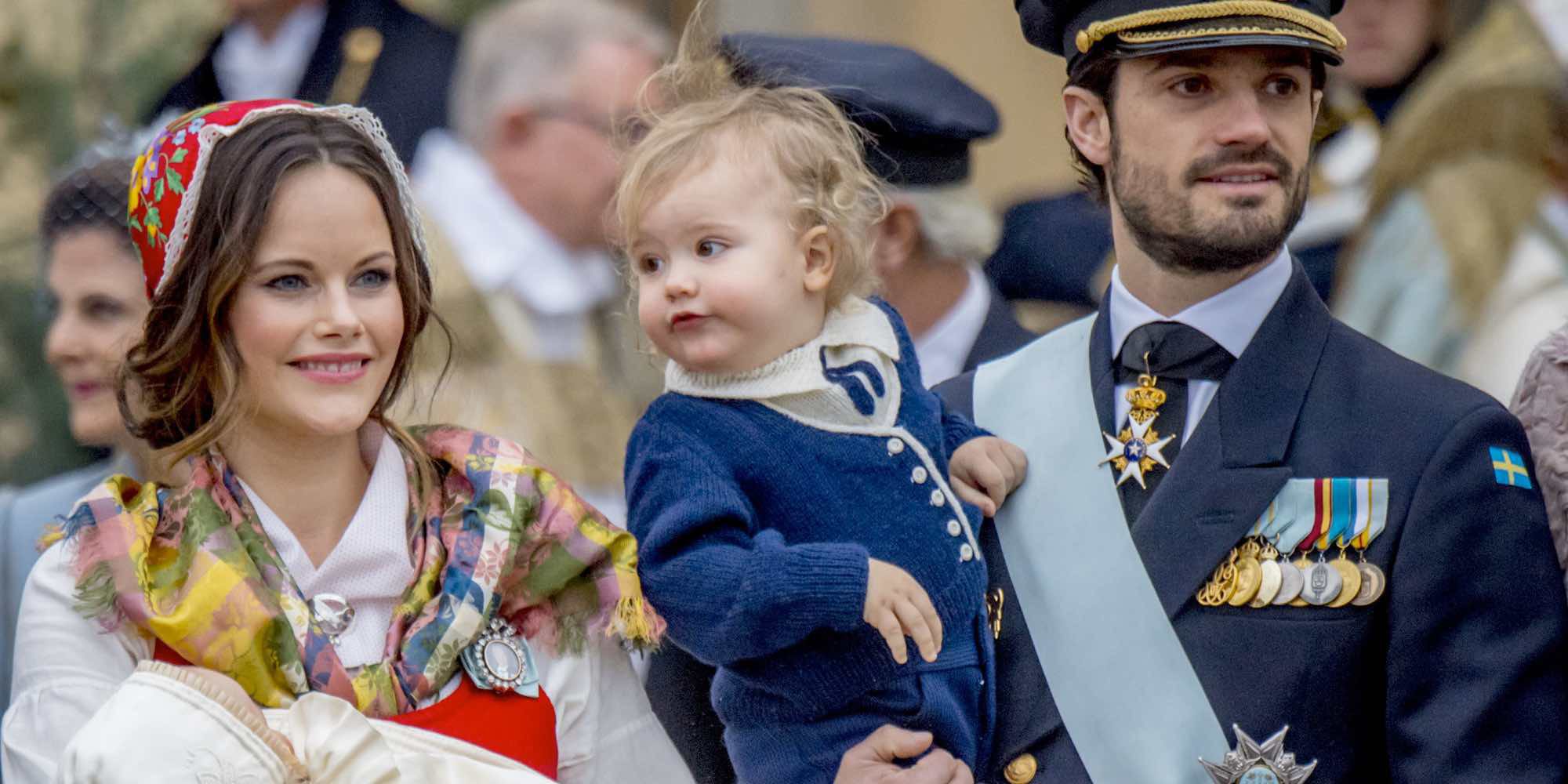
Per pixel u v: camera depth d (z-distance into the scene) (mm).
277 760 11852
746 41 17656
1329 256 22672
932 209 18078
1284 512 13656
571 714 13250
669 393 14102
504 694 12836
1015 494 14359
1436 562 13297
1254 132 13469
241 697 11922
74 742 11727
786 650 13766
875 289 15195
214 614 12250
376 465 13195
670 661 16078
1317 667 13430
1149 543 13867
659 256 13922
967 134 18031
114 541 12445
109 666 12422
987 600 14273
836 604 13086
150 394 12922
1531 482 13594
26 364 23500
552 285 20516
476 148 20828
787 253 13836
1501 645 13258
